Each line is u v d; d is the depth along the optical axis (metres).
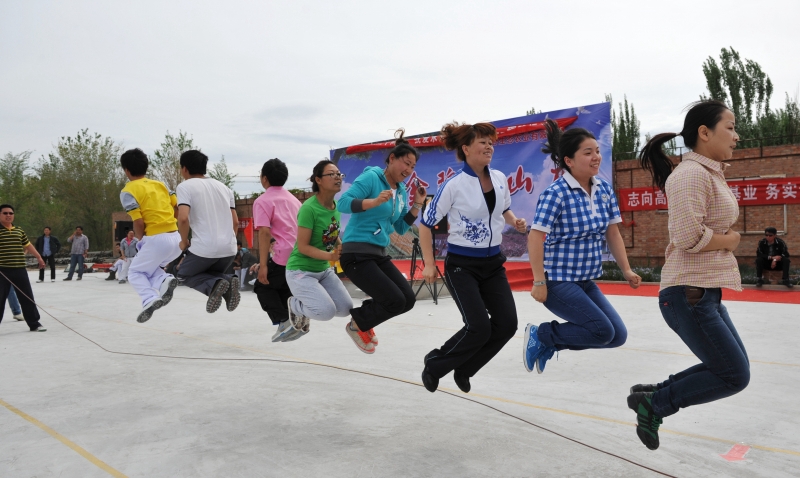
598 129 14.45
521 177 15.85
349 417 4.01
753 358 5.61
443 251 17.31
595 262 3.47
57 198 34.34
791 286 11.53
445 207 3.53
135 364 5.80
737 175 14.45
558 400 4.35
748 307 9.17
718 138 2.75
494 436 3.59
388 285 4.25
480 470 3.08
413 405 4.27
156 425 3.88
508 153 16.03
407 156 4.27
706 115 2.77
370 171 4.30
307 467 3.16
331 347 6.59
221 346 6.75
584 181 3.46
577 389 4.64
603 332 3.30
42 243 17.56
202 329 8.08
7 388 4.89
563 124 14.84
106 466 3.19
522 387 4.73
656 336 6.85
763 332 6.96
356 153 19.42
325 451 3.39
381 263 4.41
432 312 9.48
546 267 3.49
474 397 4.46
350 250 4.31
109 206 34.41
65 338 7.47
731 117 2.77
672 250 2.85
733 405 4.14
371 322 4.37
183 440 3.59
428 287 10.47
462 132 3.53
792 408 4.05
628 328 7.44
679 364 5.42
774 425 3.71
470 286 3.51
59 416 4.09
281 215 5.37
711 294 2.73
